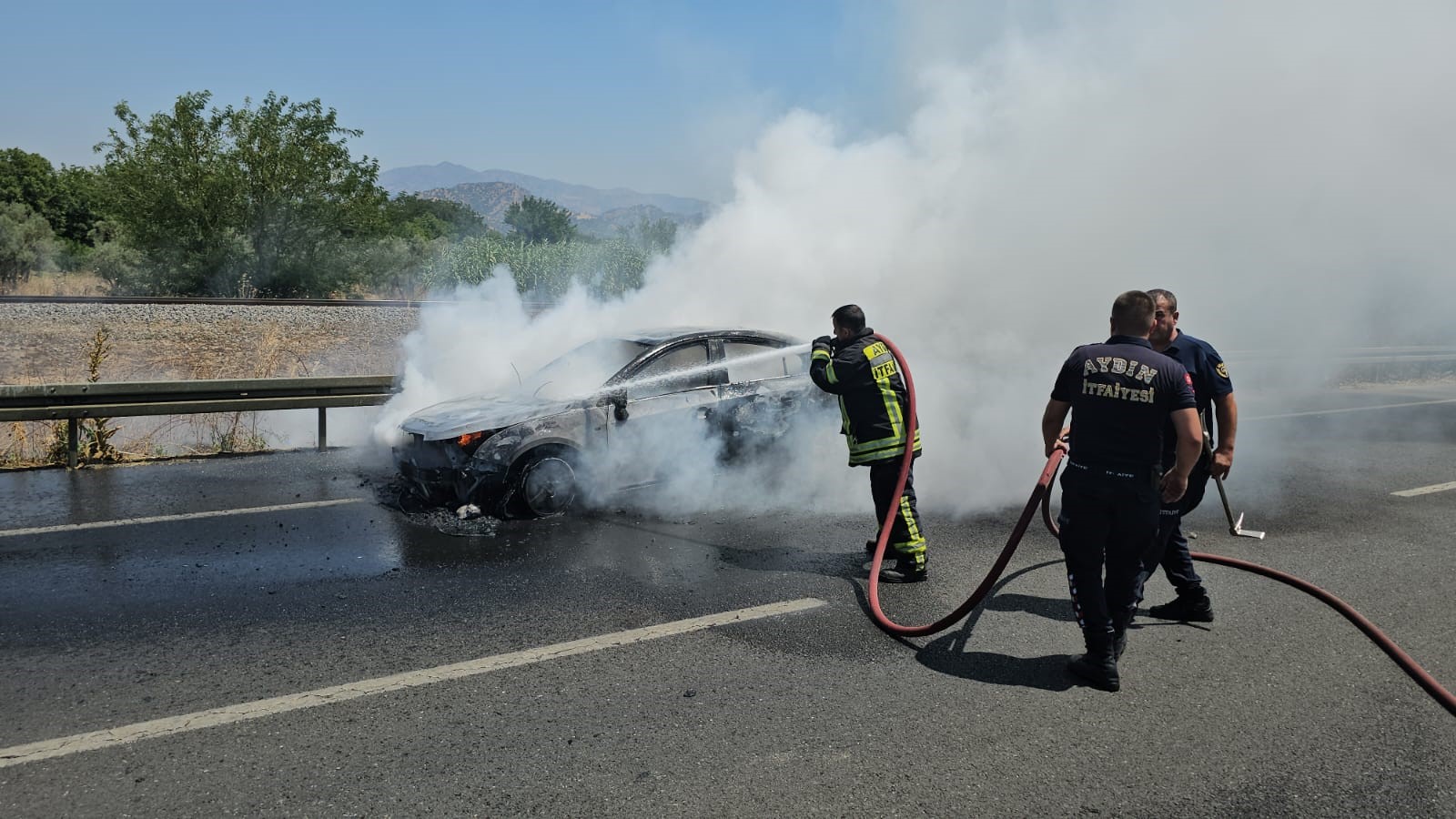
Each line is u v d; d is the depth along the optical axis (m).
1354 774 3.06
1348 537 6.04
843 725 3.34
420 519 6.06
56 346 13.20
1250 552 5.68
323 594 4.64
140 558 5.17
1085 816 2.79
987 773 3.03
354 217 25.42
